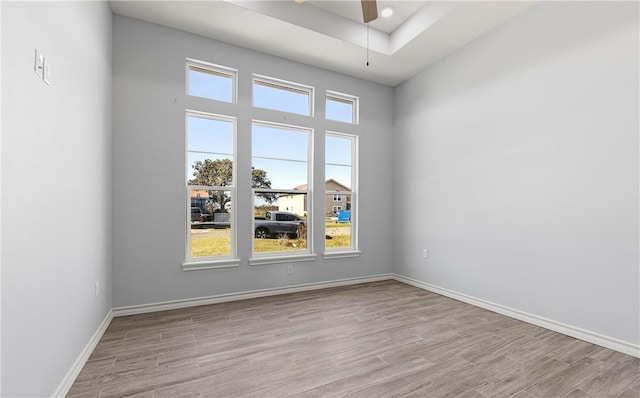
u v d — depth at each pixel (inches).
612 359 88.4
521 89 121.6
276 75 155.1
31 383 55.5
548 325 111.5
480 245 138.2
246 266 147.2
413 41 142.3
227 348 94.3
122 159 121.6
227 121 147.0
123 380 76.5
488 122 135.0
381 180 189.6
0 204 46.2
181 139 133.0
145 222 125.6
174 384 75.0
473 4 116.6
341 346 96.3
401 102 188.5
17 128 51.1
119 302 120.6
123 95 122.3
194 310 129.2
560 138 108.7
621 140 93.3
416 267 175.2
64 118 70.7
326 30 136.6
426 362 86.5
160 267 128.3
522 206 121.0
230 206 146.6
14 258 50.1
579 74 103.4
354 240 183.3
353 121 185.0
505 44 127.6
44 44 60.6
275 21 126.6
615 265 94.4
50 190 63.5
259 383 75.7
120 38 122.2
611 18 95.6
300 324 114.6
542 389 73.9
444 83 157.8
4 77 47.3
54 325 65.2
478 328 111.9
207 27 131.1
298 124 162.1
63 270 70.0
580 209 103.0
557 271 109.3
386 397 70.3
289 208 163.0
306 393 71.7
